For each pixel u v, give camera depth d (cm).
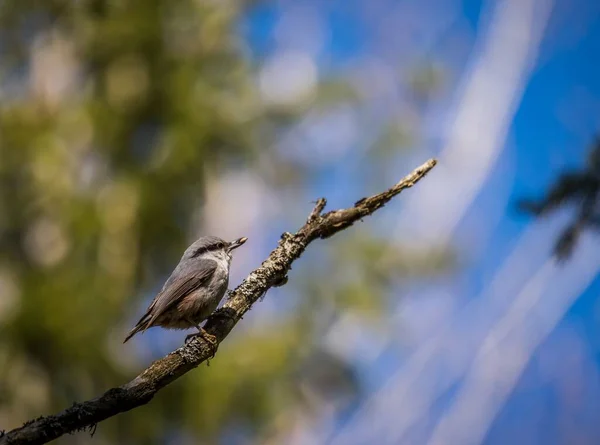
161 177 1336
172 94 1388
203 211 1460
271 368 1288
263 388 1275
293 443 1509
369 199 582
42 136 1381
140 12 1408
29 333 1185
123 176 1342
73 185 1371
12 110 1433
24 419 1189
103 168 1403
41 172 1360
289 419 1431
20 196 1368
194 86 1423
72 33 1530
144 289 1336
